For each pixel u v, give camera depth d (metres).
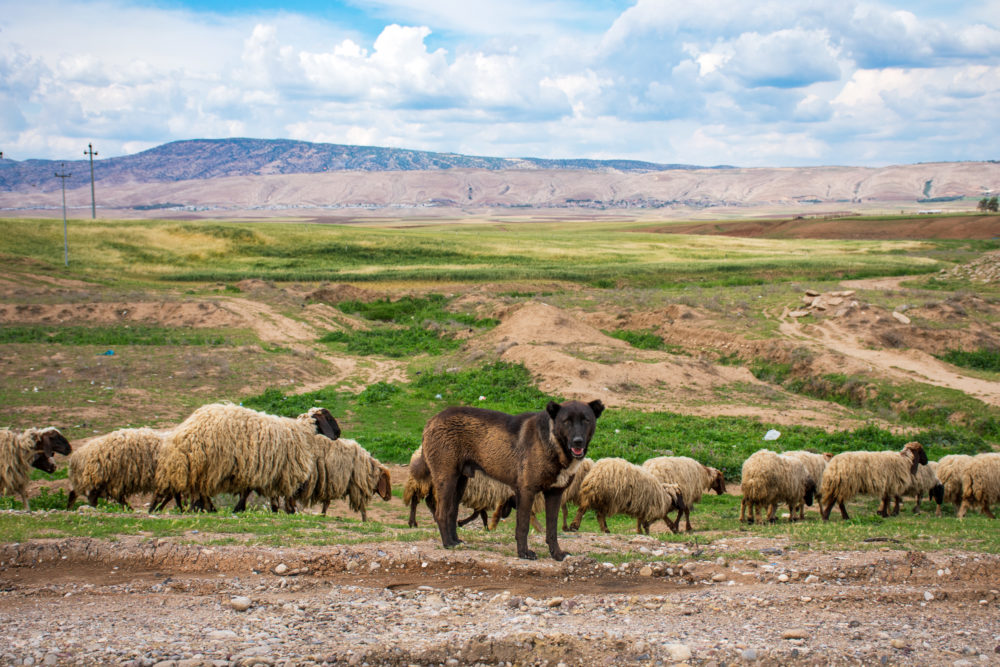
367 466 15.91
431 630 6.84
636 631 6.86
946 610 7.68
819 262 82.00
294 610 7.32
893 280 68.38
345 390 32.97
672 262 86.00
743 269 79.38
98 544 9.13
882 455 16.12
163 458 13.29
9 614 7.04
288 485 13.88
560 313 40.47
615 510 13.69
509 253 97.69
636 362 33.69
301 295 58.78
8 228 88.19
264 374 33.72
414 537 10.80
